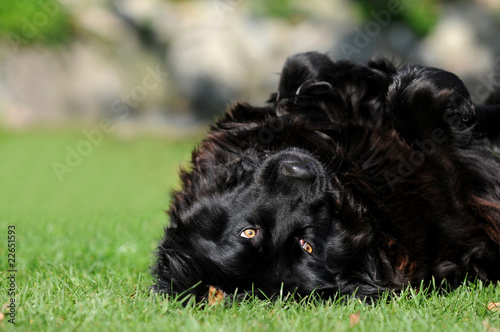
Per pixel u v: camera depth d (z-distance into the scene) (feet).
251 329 16.22
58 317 17.08
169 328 16.22
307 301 19.75
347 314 18.19
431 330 16.14
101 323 16.56
